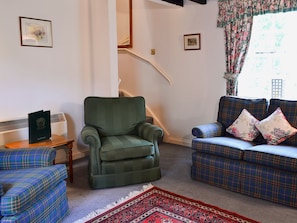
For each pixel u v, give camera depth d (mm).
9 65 3287
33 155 2438
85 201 2789
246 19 3766
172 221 2408
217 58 4203
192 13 4387
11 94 3338
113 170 3057
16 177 2166
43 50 3594
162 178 3342
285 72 3686
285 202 2637
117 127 3566
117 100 3676
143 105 3746
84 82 4086
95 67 4184
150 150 3152
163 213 2543
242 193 2904
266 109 3352
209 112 4426
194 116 4625
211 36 4223
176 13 4582
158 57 4965
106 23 4105
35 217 2045
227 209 2604
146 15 4992
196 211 2574
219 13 4035
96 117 3516
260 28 3793
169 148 4621
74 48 3926
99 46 4188
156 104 5137
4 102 3283
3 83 3256
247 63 3975
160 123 5117
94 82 4199
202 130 3305
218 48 4168
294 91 3641
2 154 2449
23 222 1923
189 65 4555
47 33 3609
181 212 2559
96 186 3045
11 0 3236
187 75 4609
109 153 3002
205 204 2701
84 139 2990
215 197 2848
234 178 2938
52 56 3697
